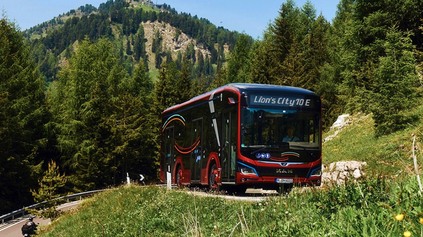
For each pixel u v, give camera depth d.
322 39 72.69
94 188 59.75
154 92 77.31
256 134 16.52
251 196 17.62
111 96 68.44
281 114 16.81
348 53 39.25
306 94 17.17
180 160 23.41
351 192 6.77
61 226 22.81
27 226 25.05
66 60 73.12
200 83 105.44
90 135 61.25
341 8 74.62
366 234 4.24
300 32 82.12
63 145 59.09
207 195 16.39
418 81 26.42
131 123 66.75
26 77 53.97
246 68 86.38
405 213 4.25
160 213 14.90
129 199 20.97
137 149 67.38
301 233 5.53
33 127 55.06
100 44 73.62
